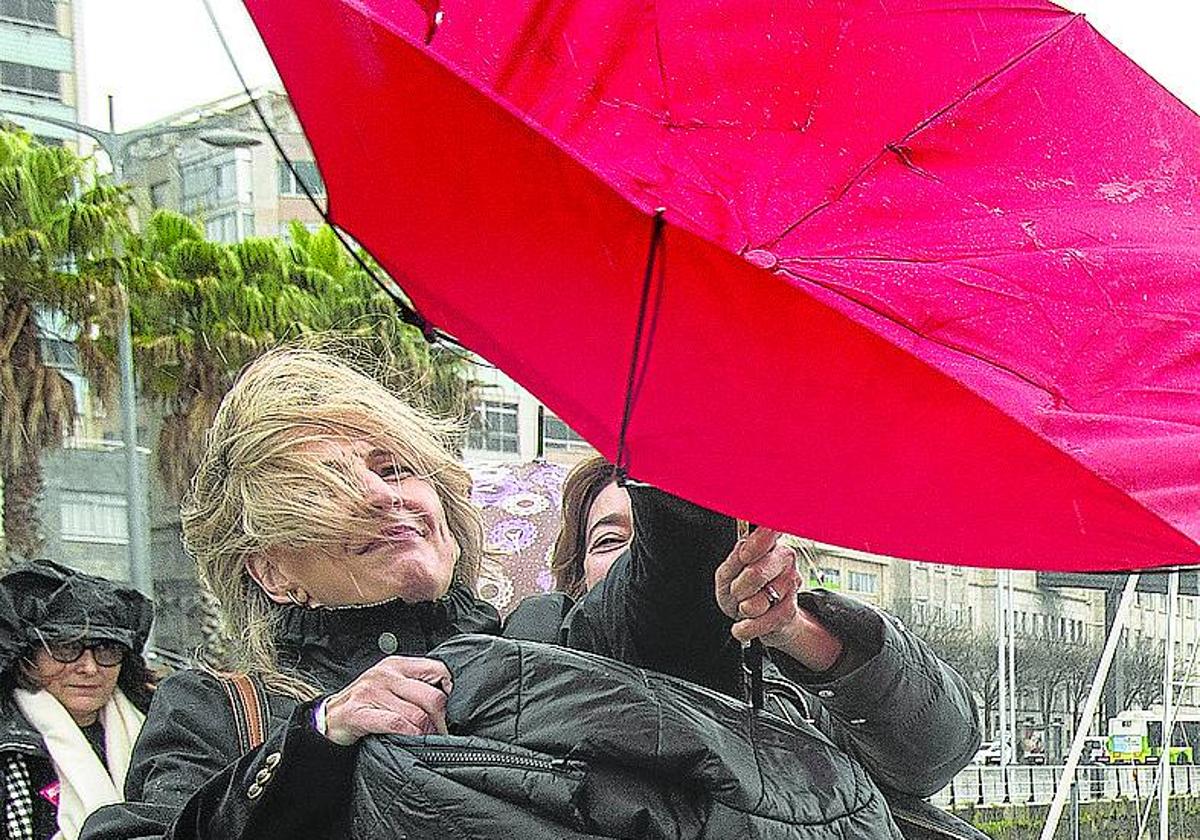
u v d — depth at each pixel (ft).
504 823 6.06
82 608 8.77
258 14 4.25
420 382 8.18
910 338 5.20
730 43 5.93
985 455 4.59
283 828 5.87
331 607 7.36
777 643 7.12
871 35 6.32
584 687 6.50
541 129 4.02
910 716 7.40
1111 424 4.72
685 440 4.98
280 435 7.43
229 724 7.01
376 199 4.65
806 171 5.99
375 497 7.43
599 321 4.67
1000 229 6.04
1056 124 6.59
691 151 5.82
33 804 8.33
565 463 9.22
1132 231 6.18
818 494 4.99
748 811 6.48
